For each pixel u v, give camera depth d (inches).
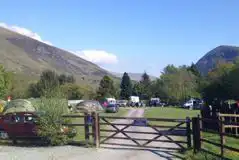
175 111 2477.9
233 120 936.3
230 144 759.1
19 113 856.3
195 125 664.4
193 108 2940.5
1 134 864.3
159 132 719.7
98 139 770.8
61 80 3973.9
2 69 2409.0
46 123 799.7
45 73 3890.3
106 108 2285.9
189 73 4384.8
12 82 3125.0
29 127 841.5
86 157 646.5
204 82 2733.8
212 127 916.0
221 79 2341.3
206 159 585.0
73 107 2101.4
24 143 848.9
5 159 642.8
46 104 812.0
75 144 797.2
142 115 1978.3
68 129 802.8
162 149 722.2
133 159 622.8
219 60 3117.6
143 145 737.0
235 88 2239.2
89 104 2256.4
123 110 2682.1
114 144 761.6
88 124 782.5
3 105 1812.3
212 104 1139.3
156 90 4598.9
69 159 630.5
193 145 669.3
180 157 634.8
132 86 5565.9
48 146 793.6
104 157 644.7
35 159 636.7
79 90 3548.2
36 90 3181.6
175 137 906.7
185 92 4079.7
